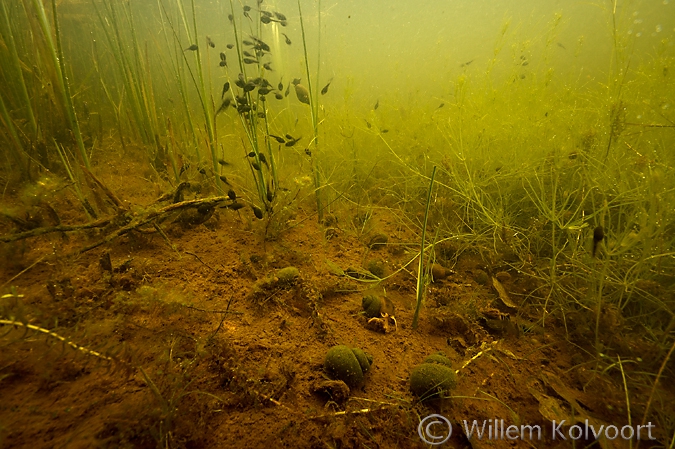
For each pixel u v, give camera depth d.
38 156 2.48
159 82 4.26
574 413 1.23
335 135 3.53
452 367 1.42
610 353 1.50
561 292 1.84
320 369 1.33
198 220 2.26
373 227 2.61
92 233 1.98
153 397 1.09
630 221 1.77
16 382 1.09
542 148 2.67
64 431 0.97
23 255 1.64
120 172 2.92
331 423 1.11
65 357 1.17
